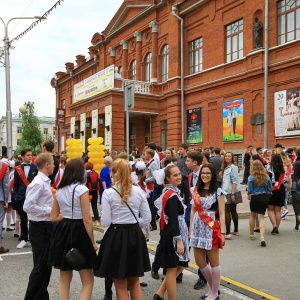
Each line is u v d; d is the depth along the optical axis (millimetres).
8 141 21828
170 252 4949
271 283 5930
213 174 5301
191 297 5457
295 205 9984
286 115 18438
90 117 29578
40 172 5336
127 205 4402
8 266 6980
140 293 4523
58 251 4422
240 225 10750
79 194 4434
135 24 30719
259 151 15094
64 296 4449
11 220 11305
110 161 11172
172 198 5016
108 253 4309
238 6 21578
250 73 20281
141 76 30047
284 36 18953
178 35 25969
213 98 23312
